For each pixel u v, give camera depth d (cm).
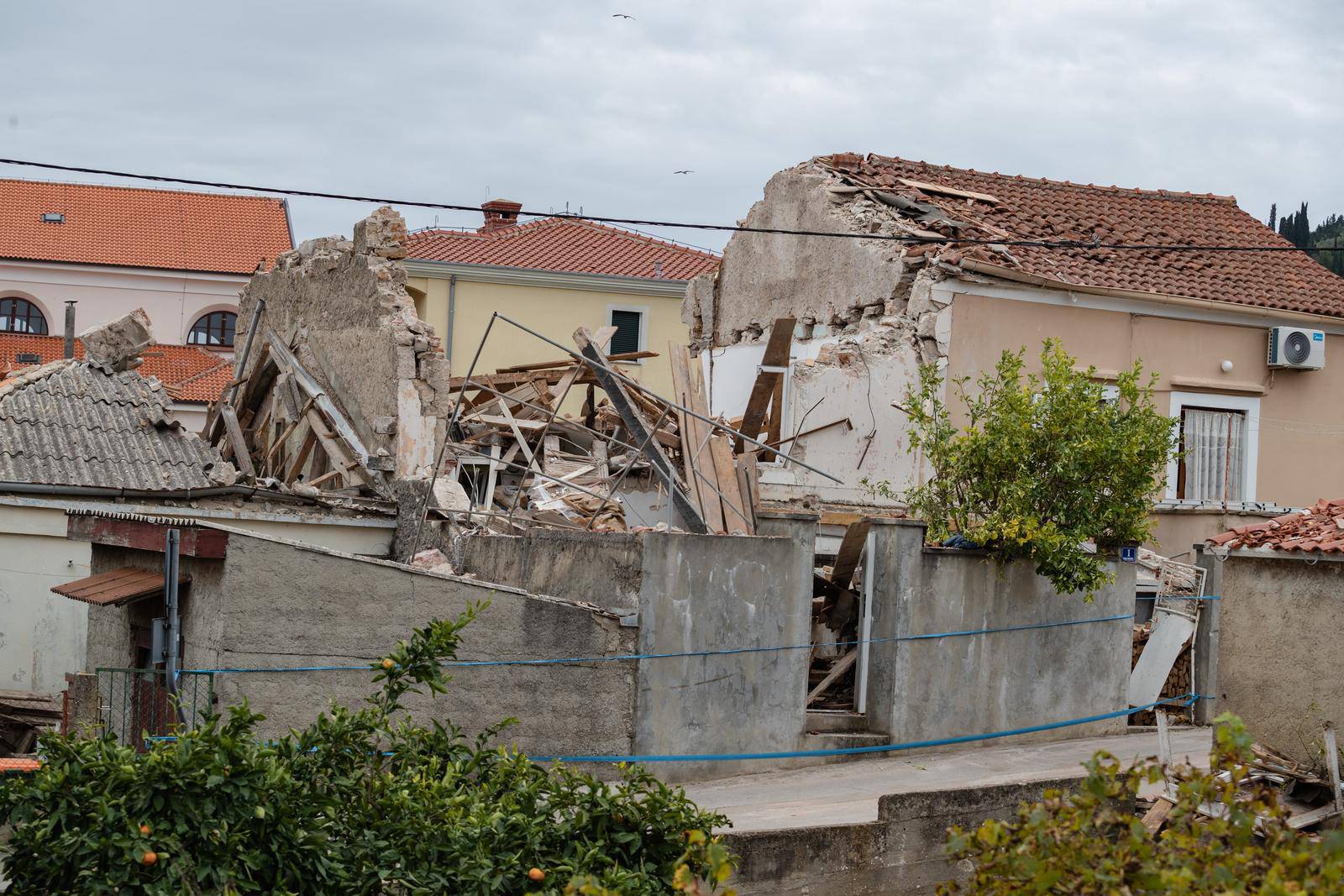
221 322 7244
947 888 841
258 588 1577
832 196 3138
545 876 962
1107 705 2205
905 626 2016
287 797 948
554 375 2961
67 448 2533
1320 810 1480
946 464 2145
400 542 2364
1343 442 3250
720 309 3612
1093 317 2944
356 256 2786
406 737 1132
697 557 1828
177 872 863
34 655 2375
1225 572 1789
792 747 1916
